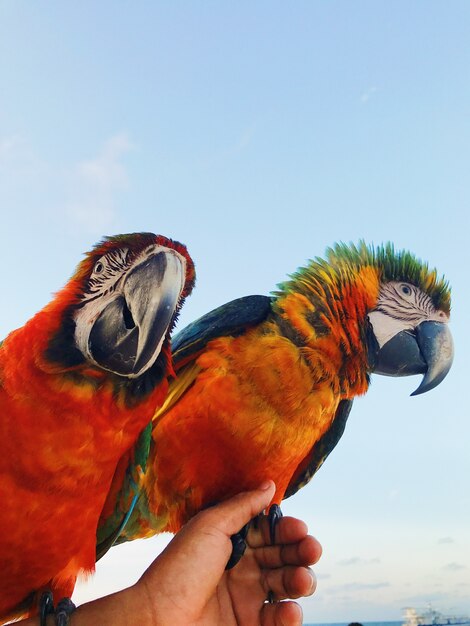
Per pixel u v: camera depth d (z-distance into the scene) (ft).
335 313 1.66
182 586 1.10
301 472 1.89
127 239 1.30
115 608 1.08
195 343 1.55
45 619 1.22
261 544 1.31
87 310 1.21
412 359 1.89
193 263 1.38
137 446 1.41
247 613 1.25
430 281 1.98
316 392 1.56
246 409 1.50
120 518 1.45
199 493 1.54
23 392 1.16
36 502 1.16
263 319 1.60
